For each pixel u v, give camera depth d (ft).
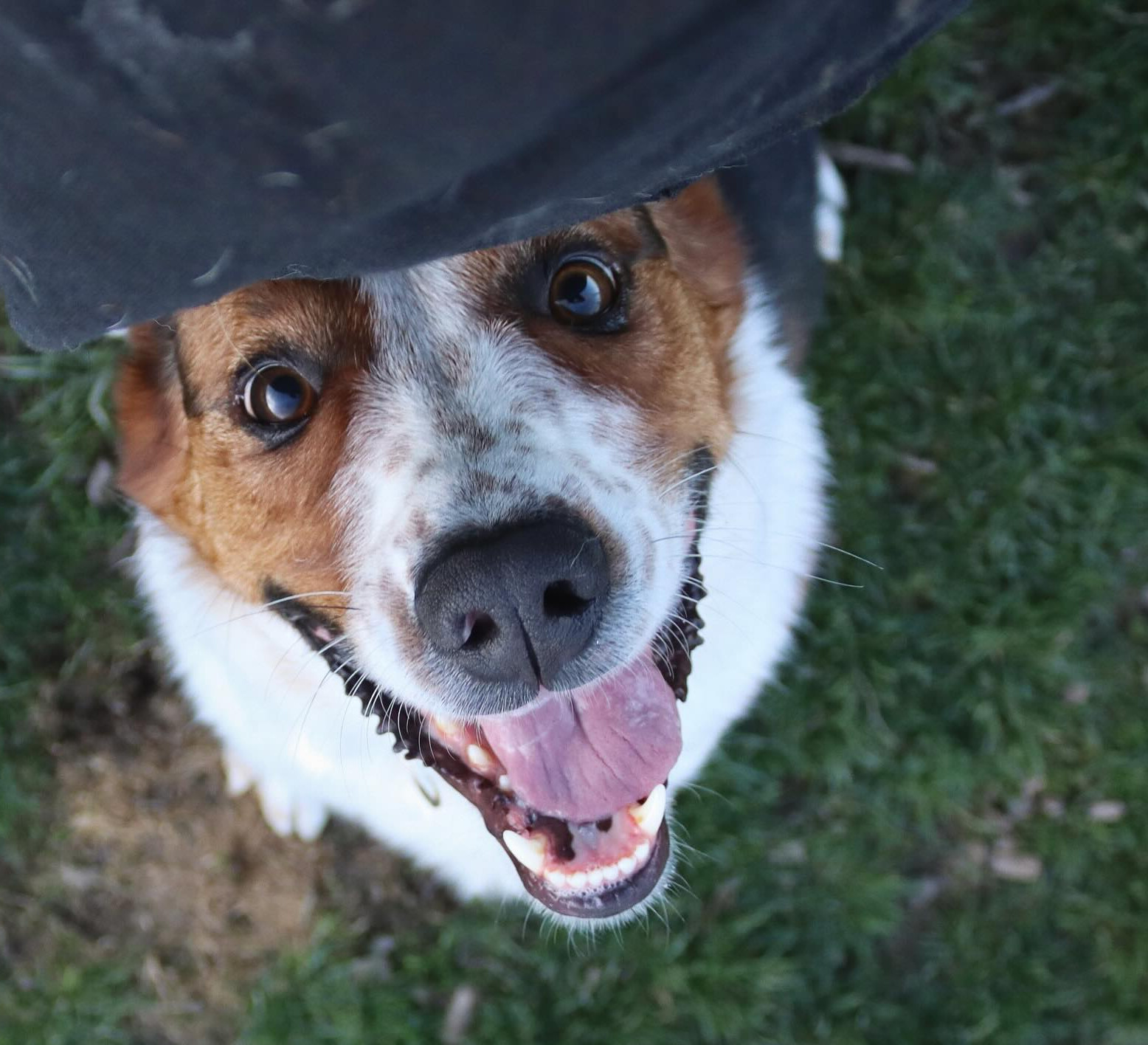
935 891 2.03
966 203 2.00
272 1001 1.95
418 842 1.66
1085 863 2.02
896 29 1.01
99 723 1.96
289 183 0.96
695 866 1.98
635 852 1.40
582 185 0.98
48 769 1.95
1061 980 2.01
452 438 1.24
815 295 1.72
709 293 1.42
